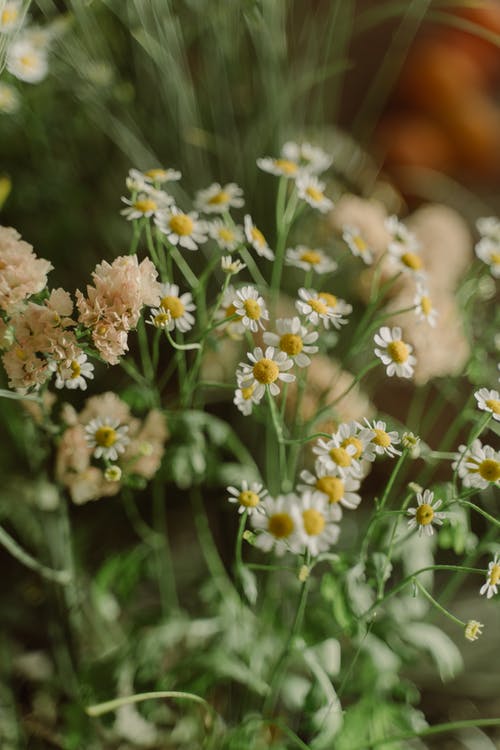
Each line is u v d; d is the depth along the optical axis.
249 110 0.65
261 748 0.52
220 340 0.51
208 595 0.54
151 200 0.47
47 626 0.59
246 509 0.43
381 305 0.59
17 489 0.59
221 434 0.51
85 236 0.65
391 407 0.73
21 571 0.63
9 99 0.56
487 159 0.91
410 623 0.51
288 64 0.68
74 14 0.59
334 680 0.52
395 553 0.50
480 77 0.92
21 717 0.57
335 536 0.41
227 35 0.62
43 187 0.63
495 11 0.84
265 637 0.53
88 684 0.51
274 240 0.63
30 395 0.46
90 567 0.64
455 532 0.47
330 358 0.62
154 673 0.50
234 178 0.64
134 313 0.41
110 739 0.55
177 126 0.63
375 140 0.88
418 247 0.52
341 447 0.42
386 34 0.90
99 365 0.64
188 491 0.67
